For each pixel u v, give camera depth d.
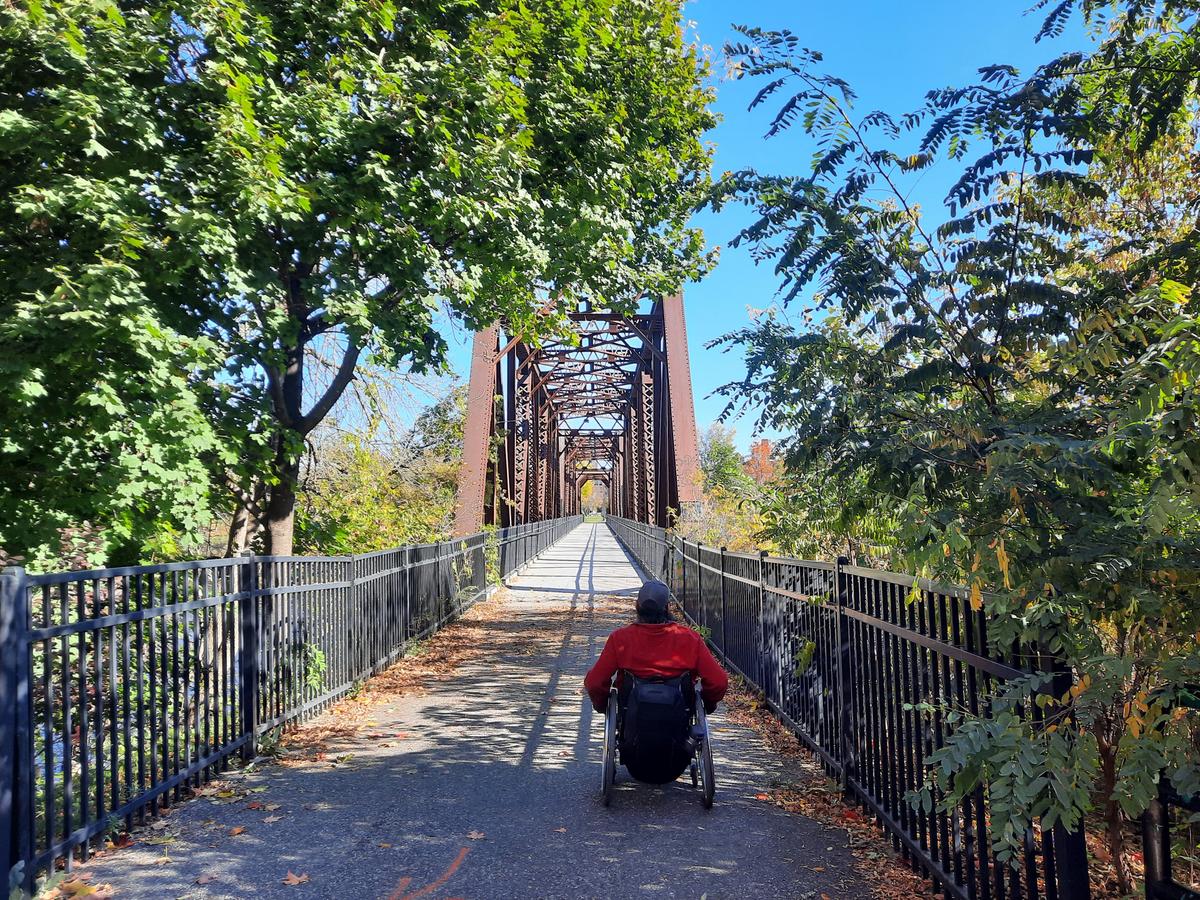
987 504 3.13
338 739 6.31
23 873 3.33
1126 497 3.14
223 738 5.42
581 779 5.27
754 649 7.89
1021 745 2.32
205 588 5.27
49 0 5.25
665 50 10.31
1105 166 4.36
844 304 4.29
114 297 5.06
